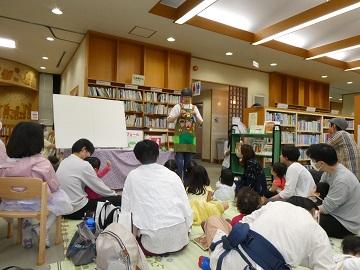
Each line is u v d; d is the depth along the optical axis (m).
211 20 5.41
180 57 7.00
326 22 5.29
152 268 1.88
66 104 4.18
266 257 1.18
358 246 1.63
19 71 8.71
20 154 2.09
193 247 2.22
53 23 5.45
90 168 2.75
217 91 10.38
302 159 6.73
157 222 1.97
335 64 7.62
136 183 2.04
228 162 5.38
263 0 4.62
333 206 2.49
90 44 5.90
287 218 1.25
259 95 8.54
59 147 3.89
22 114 9.70
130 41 6.28
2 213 1.96
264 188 3.73
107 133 4.43
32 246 2.21
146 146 2.11
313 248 1.21
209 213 2.70
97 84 5.94
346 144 3.46
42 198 1.93
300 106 8.95
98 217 2.07
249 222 1.38
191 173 3.29
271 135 4.78
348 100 12.48
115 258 1.50
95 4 4.62
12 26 5.61
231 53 6.93
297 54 6.74
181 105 3.95
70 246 1.99
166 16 4.99
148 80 6.58
